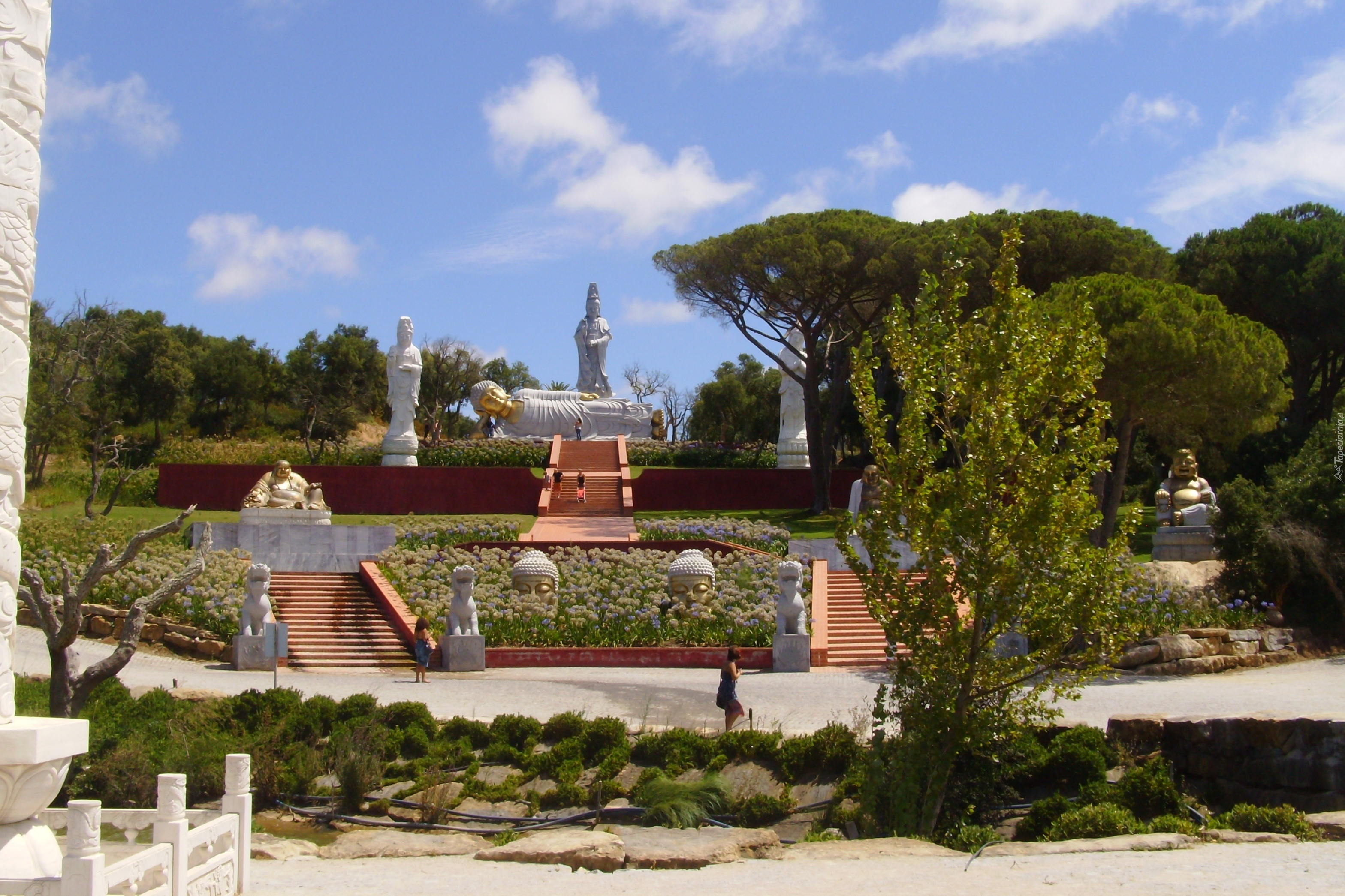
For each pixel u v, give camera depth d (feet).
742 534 120.67
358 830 47.24
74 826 22.74
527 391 186.60
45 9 25.82
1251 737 47.85
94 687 50.14
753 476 157.89
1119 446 97.30
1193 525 96.37
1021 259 123.13
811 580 96.73
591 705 64.49
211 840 28.32
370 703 57.82
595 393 193.16
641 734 54.85
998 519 42.47
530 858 35.78
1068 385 42.91
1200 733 49.62
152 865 24.97
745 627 85.56
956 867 33.30
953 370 44.83
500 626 85.46
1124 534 43.16
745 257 132.36
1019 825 44.39
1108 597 42.86
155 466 158.40
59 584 84.38
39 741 23.62
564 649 81.82
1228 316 94.22
